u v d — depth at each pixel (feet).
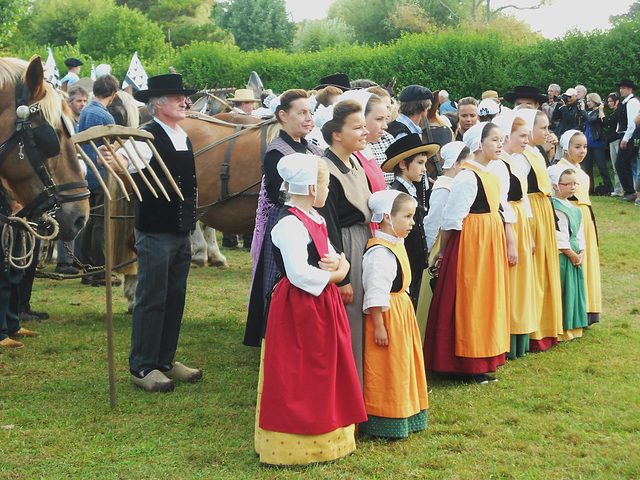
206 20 182.50
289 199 13.04
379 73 65.57
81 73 89.25
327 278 12.39
